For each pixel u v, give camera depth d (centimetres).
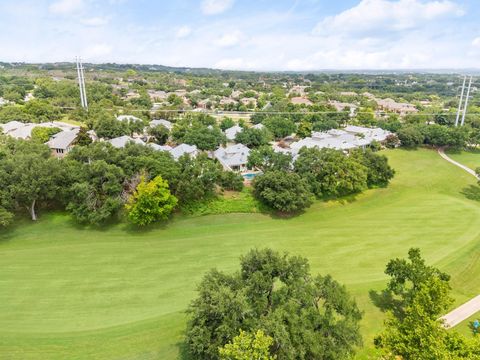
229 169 6731
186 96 18250
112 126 8212
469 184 7000
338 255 3997
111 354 2475
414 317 2172
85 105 11794
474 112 13812
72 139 7381
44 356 2459
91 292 3275
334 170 5650
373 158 6366
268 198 5009
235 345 1752
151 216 4559
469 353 1817
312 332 2042
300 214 5275
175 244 4303
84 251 4084
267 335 1959
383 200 5931
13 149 5831
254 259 2506
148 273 3625
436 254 3975
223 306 2077
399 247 4188
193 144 7981
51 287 3347
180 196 5028
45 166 4612
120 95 16688
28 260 3859
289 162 5966
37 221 4666
